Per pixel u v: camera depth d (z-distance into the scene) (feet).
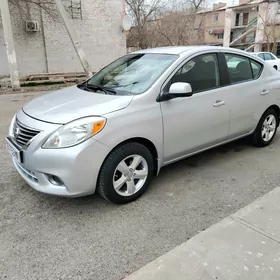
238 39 108.78
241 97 12.82
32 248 7.79
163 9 95.91
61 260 7.36
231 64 12.73
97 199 10.18
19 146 9.27
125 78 11.21
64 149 8.45
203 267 6.83
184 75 11.01
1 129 18.40
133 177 9.86
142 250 7.68
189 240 7.82
